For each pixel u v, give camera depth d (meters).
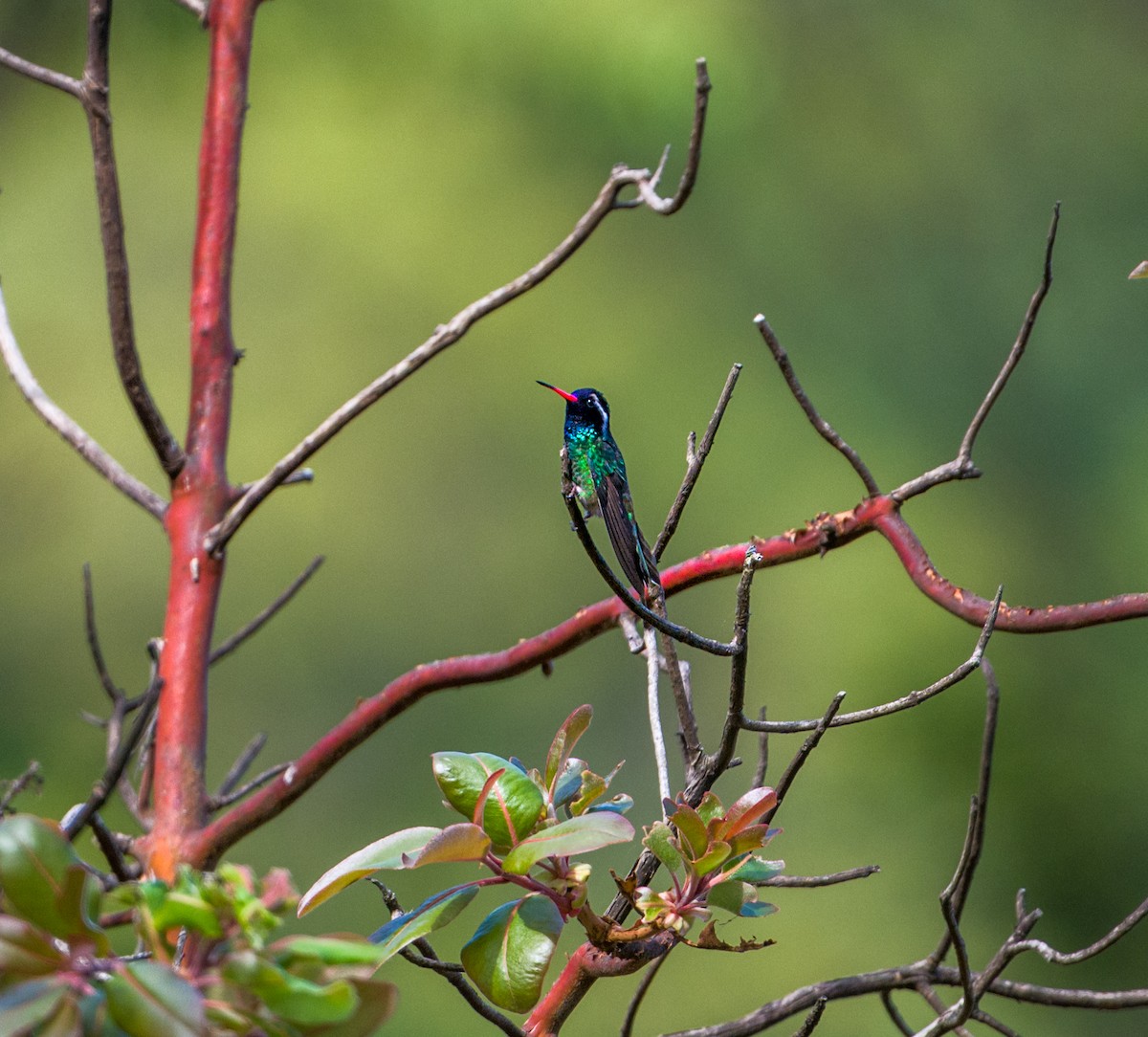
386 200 17.02
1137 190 18.17
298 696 16.38
